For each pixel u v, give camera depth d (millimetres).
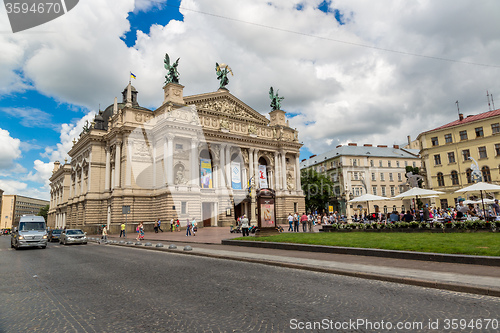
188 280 12297
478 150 64625
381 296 9273
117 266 16719
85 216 63312
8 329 7195
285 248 21422
